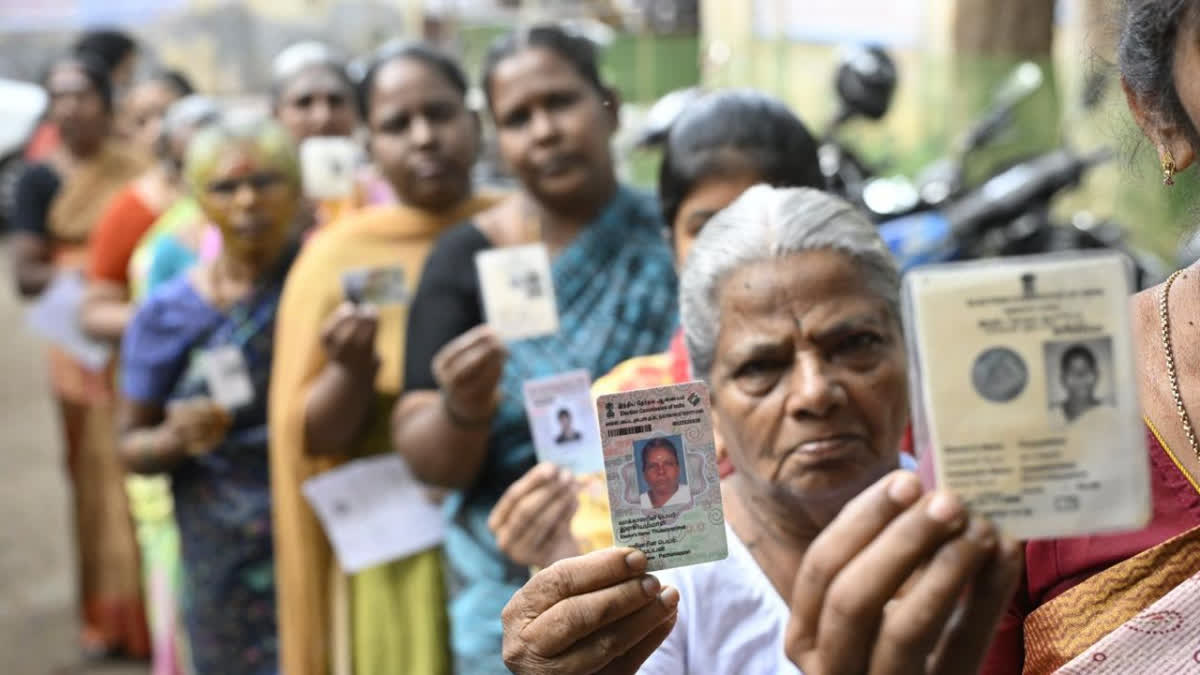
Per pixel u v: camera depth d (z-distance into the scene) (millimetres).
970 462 1000
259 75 12180
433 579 3311
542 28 2795
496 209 2949
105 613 5387
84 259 5551
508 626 1285
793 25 6832
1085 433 996
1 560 6441
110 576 5355
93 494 5320
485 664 2816
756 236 1483
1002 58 5855
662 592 1233
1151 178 1550
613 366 2689
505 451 2754
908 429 1986
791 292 1454
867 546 999
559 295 2727
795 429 1445
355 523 3262
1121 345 993
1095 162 4008
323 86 4605
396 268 3234
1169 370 1456
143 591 5375
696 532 1265
